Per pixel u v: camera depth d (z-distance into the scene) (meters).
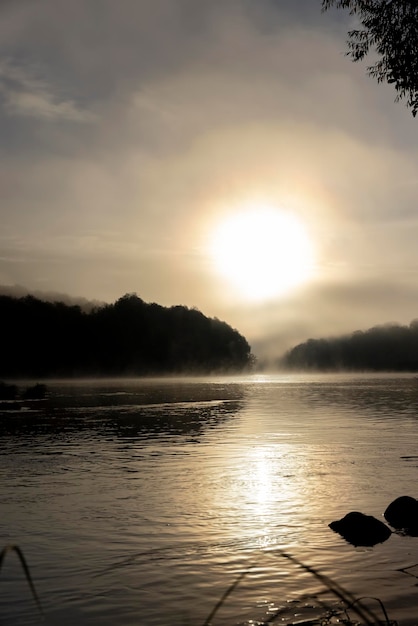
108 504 20.69
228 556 14.63
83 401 86.50
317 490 23.25
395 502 18.62
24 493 22.75
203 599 11.80
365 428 49.22
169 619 10.81
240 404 80.88
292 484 24.53
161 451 35.56
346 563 14.11
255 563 14.09
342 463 30.33
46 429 48.75
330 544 15.70
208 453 34.59
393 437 42.62
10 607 11.45
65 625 10.56
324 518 18.67
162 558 14.48
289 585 12.58
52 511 19.59
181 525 17.73
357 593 12.12
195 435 44.28
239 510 19.77
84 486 24.23
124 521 18.23
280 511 19.64
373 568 13.73
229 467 29.20
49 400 88.75
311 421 55.94
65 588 12.45
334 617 10.81
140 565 13.96
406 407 75.00
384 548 15.34
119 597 11.93
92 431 47.16
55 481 25.47
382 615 10.88
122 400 89.19
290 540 16.12
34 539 16.20
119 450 36.06
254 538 16.30
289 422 54.97
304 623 10.55
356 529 16.64
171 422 55.03
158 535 16.62
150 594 12.09
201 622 10.65
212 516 18.88
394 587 12.44
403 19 14.52
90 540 16.09
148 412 66.81
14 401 86.69
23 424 53.03
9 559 14.42
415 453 34.12
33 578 13.08
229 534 16.72
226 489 23.45
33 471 28.31
